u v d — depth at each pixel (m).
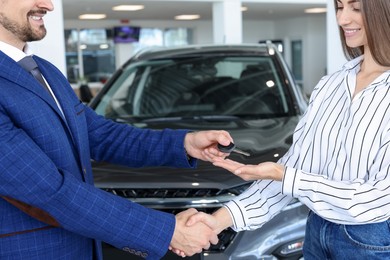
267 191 1.91
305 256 1.85
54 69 1.82
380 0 1.57
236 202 1.91
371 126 1.60
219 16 8.03
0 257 1.59
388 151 1.56
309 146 1.79
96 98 3.99
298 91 4.02
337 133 1.69
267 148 2.96
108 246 2.54
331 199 1.60
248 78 4.11
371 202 1.56
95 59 14.95
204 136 1.97
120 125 2.10
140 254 1.67
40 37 1.66
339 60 6.93
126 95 4.04
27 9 1.59
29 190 1.51
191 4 9.17
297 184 1.64
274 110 3.81
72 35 14.59
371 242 1.63
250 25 17.33
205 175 2.61
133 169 2.72
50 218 1.60
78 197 1.56
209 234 1.80
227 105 3.96
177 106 4.03
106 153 2.07
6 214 1.58
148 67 4.26
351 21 1.67
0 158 1.48
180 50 4.40
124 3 8.86
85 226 1.58
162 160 2.04
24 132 1.54
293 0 8.91
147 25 15.22
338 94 1.74
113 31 14.77
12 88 1.55
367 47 1.70
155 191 2.59
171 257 2.49
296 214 2.61
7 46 1.63
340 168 1.66
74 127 1.70
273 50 4.29
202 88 4.10
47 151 1.59
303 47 16.70
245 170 1.69
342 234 1.67
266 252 2.54
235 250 2.50
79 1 8.27
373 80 1.68
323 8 11.98
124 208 1.62
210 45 4.45
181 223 1.73
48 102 1.61
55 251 1.64
